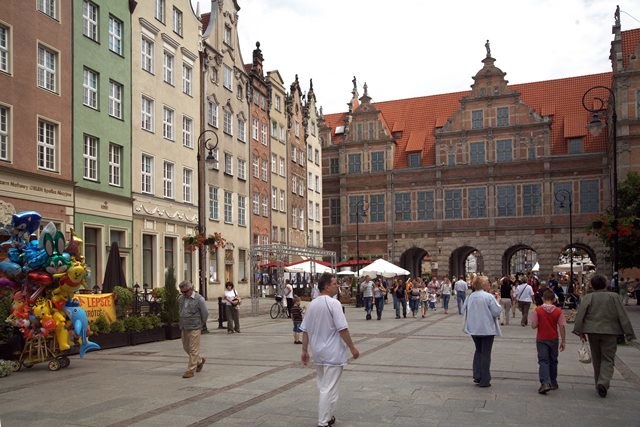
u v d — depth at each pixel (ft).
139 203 119.03
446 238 223.10
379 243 232.94
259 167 184.24
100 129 107.65
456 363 48.62
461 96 244.63
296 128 220.43
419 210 228.22
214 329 84.12
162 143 128.47
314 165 238.48
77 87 101.45
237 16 170.09
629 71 172.65
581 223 205.98
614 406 33.04
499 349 58.08
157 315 70.44
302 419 30.30
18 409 33.04
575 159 207.72
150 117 125.59
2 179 84.17
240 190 169.99
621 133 171.73
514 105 217.15
